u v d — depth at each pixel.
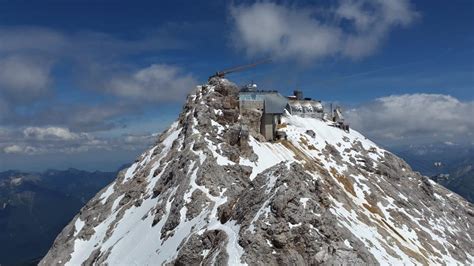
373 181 157.38
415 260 112.50
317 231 79.81
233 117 146.00
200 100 149.62
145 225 110.81
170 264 85.50
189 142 127.94
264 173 93.12
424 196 166.88
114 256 106.00
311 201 83.75
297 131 173.25
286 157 146.12
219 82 154.38
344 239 88.56
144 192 132.00
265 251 75.25
